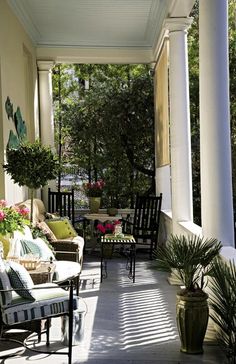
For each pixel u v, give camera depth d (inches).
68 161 385.1
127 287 215.0
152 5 255.9
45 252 173.2
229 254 136.6
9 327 139.1
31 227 194.1
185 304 131.1
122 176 378.6
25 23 269.9
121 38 318.3
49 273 145.9
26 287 123.9
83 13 268.7
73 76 422.9
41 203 270.1
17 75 247.3
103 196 380.5
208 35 145.9
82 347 139.9
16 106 242.1
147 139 367.2
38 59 318.7
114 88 372.8
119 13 269.7
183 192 221.1
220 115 146.0
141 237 299.7
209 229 147.9
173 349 137.4
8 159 206.7
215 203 146.6
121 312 175.5
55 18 277.1
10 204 219.6
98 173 382.3
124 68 409.4
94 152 375.2
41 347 139.9
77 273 178.7
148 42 324.2
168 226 277.7
